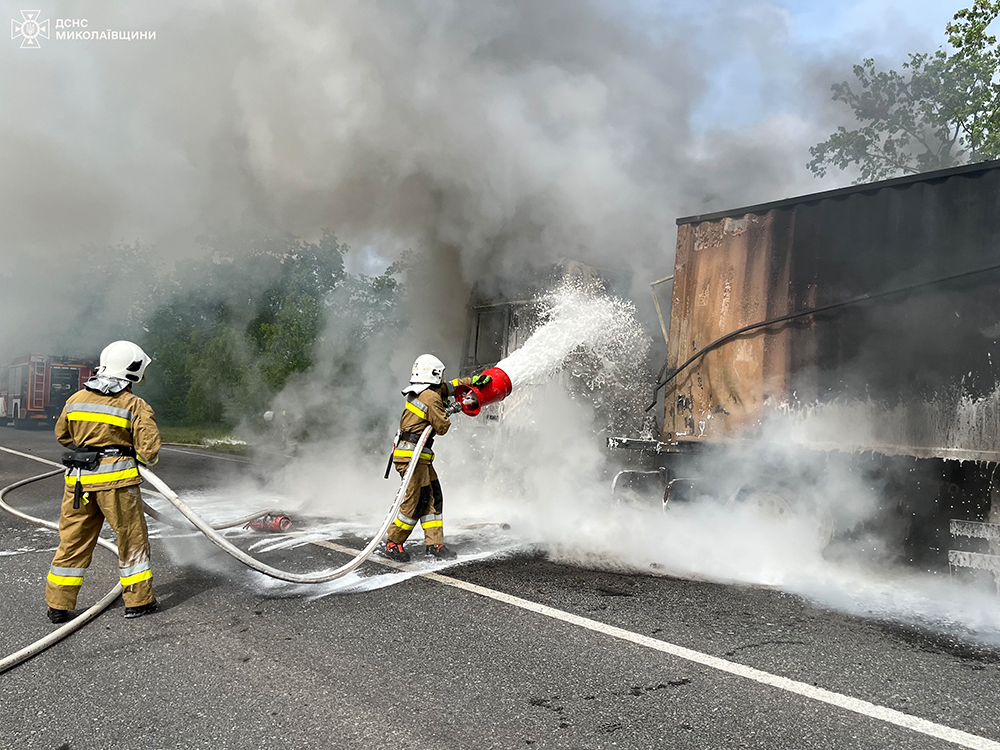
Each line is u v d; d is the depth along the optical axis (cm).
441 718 264
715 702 277
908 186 504
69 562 370
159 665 315
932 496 482
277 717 265
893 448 495
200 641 345
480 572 478
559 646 337
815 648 337
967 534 457
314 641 344
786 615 389
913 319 495
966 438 465
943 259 486
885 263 510
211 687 292
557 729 255
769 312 568
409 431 511
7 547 546
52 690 290
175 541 575
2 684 296
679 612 391
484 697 281
